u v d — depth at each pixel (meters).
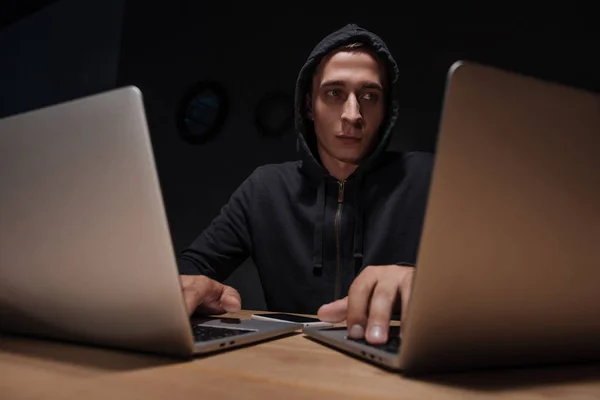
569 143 0.34
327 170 1.33
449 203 0.32
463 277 0.34
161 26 3.13
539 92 0.33
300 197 1.33
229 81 2.80
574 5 2.02
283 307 1.28
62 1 3.69
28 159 0.43
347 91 1.18
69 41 3.60
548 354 0.42
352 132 1.18
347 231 1.25
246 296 2.53
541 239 0.35
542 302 0.37
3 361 0.42
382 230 1.24
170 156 2.92
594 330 0.42
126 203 0.38
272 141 2.57
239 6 2.85
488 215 0.33
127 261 0.40
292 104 2.54
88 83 3.42
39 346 0.49
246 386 0.34
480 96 0.31
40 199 0.43
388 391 0.34
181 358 0.43
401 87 2.33
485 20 2.19
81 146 0.40
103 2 3.47
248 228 1.39
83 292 0.43
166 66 3.06
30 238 0.44
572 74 2.00
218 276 1.36
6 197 0.45
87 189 0.40
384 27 2.41
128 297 0.41
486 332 0.37
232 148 2.70
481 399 0.33
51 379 0.36
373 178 1.31
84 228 0.41
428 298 0.34
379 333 0.47
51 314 0.48
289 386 0.35
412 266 0.59
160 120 3.01
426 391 0.34
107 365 0.41
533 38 2.09
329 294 1.23
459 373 0.40
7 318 0.53
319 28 2.57
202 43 2.94
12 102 3.88
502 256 0.34
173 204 2.86
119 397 0.32
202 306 0.74
